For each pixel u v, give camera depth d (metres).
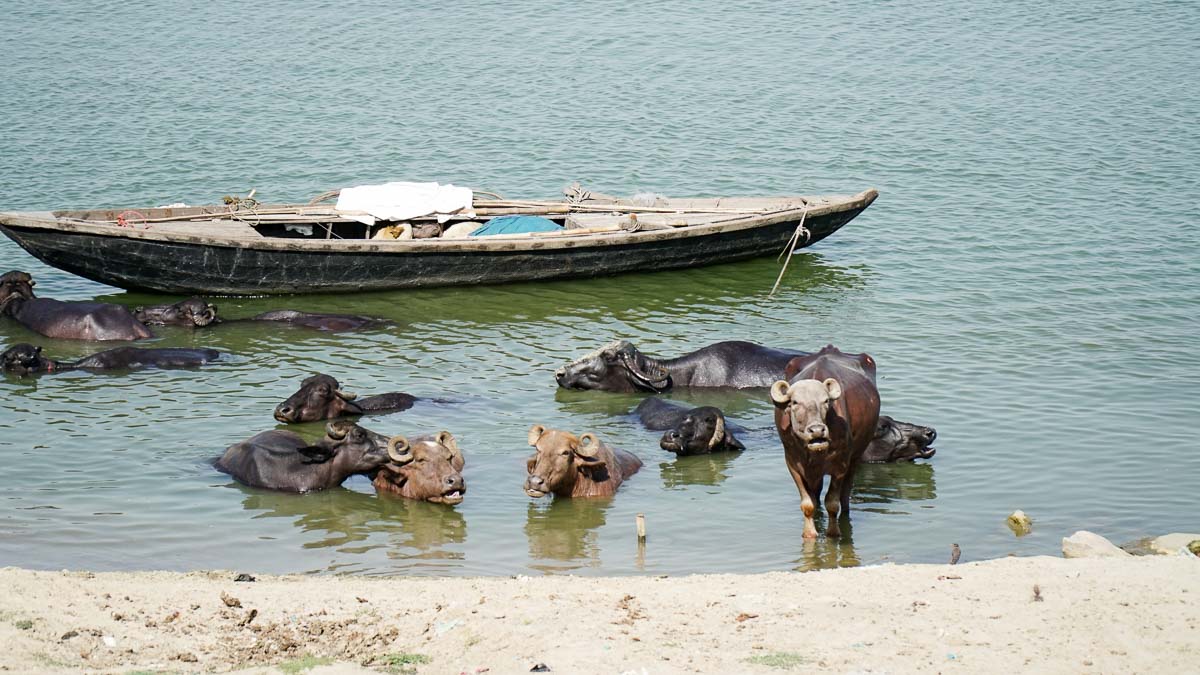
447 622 10.70
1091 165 34.16
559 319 23.52
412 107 40.69
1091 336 21.80
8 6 56.69
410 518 15.03
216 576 12.68
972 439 17.30
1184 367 20.17
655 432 17.78
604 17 53.53
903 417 18.09
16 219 23.53
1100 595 10.83
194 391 19.38
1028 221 29.47
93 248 23.92
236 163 34.59
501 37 50.41
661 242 25.89
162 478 16.06
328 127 38.38
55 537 14.17
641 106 40.94
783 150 36.22
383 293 25.30
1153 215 29.69
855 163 34.88
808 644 9.85
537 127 38.53
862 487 15.84
